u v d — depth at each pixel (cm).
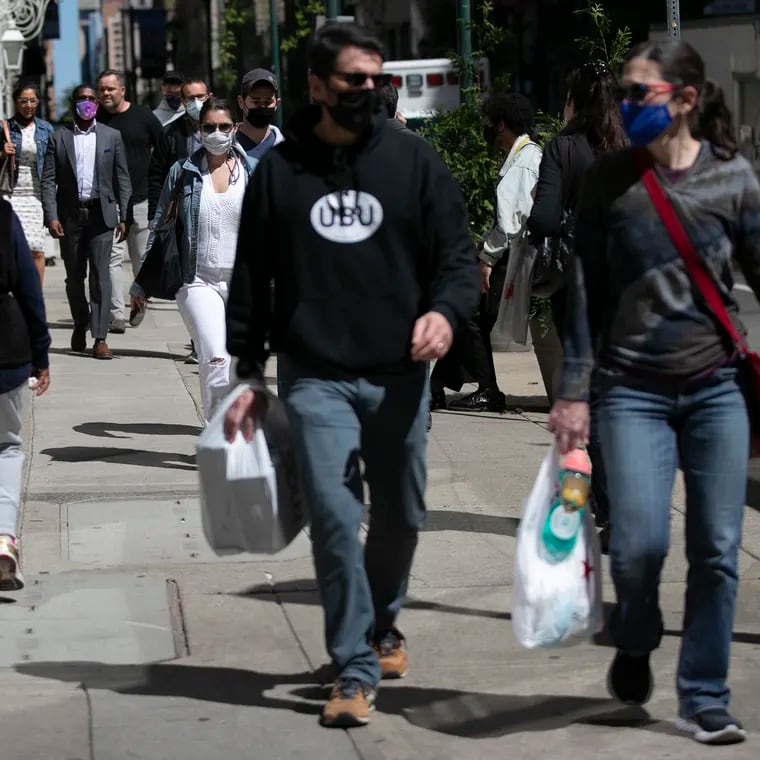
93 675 839
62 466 1360
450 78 3158
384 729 753
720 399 707
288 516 759
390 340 742
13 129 2241
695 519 714
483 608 952
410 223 739
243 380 758
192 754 722
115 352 2117
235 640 896
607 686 759
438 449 1442
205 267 1266
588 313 716
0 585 985
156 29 7644
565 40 4081
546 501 737
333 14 2869
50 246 3672
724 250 698
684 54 686
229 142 1251
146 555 1077
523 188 1495
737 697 790
